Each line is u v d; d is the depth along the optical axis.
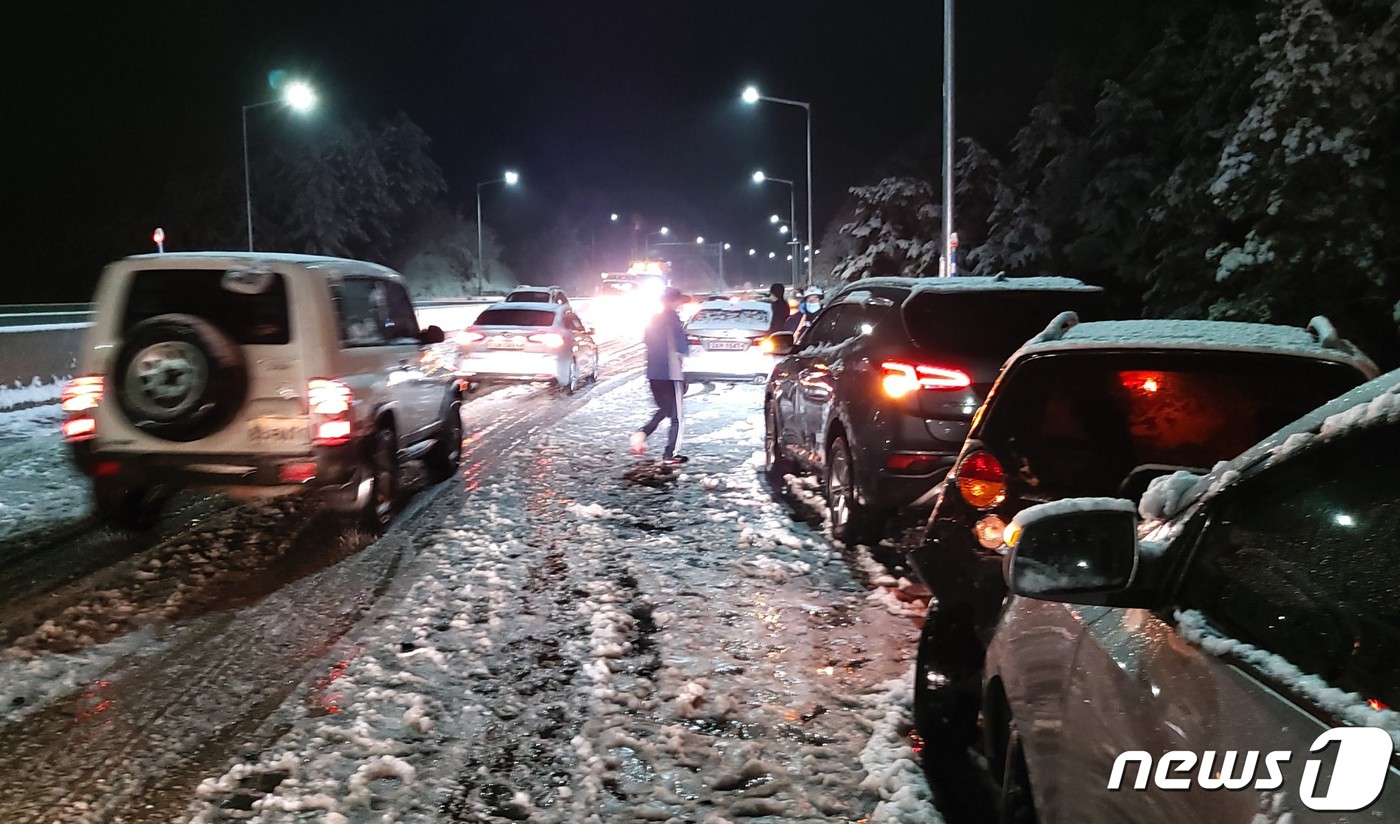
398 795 4.30
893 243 40.16
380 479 8.48
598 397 18.16
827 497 8.70
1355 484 2.27
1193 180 22.72
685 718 5.05
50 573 7.28
